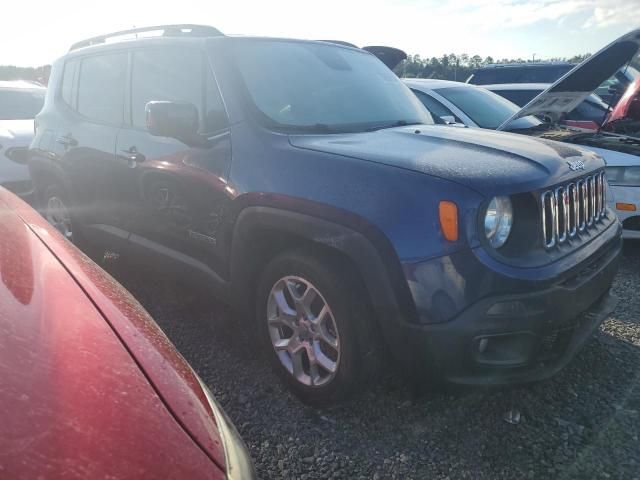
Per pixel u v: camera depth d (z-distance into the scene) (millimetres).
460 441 2500
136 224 3707
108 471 1030
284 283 2770
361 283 2461
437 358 2264
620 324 3676
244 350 3342
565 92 5344
